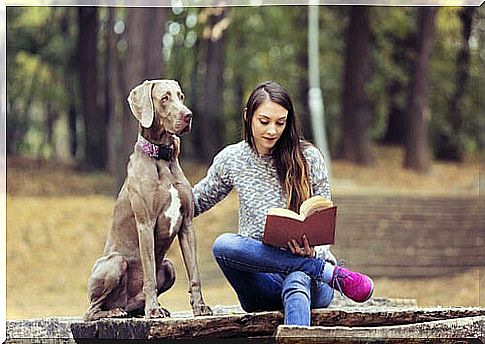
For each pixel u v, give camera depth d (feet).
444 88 57.77
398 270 33.17
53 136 55.01
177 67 54.39
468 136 56.85
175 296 28.43
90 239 38.01
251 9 55.72
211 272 31.94
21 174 46.73
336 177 49.06
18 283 32.71
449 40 56.70
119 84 47.55
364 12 53.83
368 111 59.21
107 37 50.08
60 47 53.26
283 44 58.80
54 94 53.01
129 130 42.11
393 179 49.55
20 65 53.47
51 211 40.22
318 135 46.55
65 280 34.01
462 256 34.01
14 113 52.95
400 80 59.36
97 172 49.34
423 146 52.39
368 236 36.22
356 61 53.78
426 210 38.88
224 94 58.18
